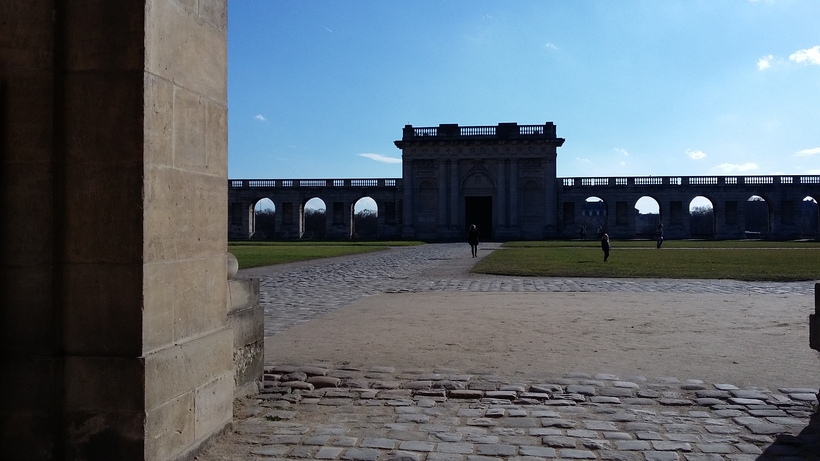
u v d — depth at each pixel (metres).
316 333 11.47
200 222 5.62
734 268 27.77
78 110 4.75
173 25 5.12
